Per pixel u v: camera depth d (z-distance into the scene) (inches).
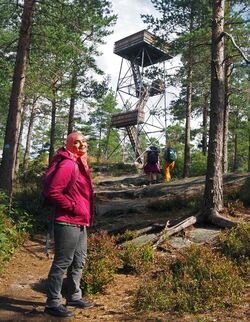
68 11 637.9
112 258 299.9
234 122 1397.6
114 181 900.0
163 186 665.0
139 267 297.0
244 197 479.5
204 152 1513.3
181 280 241.4
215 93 415.5
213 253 287.9
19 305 235.3
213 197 406.0
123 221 480.7
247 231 323.3
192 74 999.0
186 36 858.1
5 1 623.8
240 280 243.1
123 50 1462.8
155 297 228.2
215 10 423.5
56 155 225.3
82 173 228.4
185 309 214.4
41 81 817.5
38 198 528.4
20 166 1252.5
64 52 706.2
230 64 893.2
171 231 370.9
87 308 230.4
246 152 1983.3
